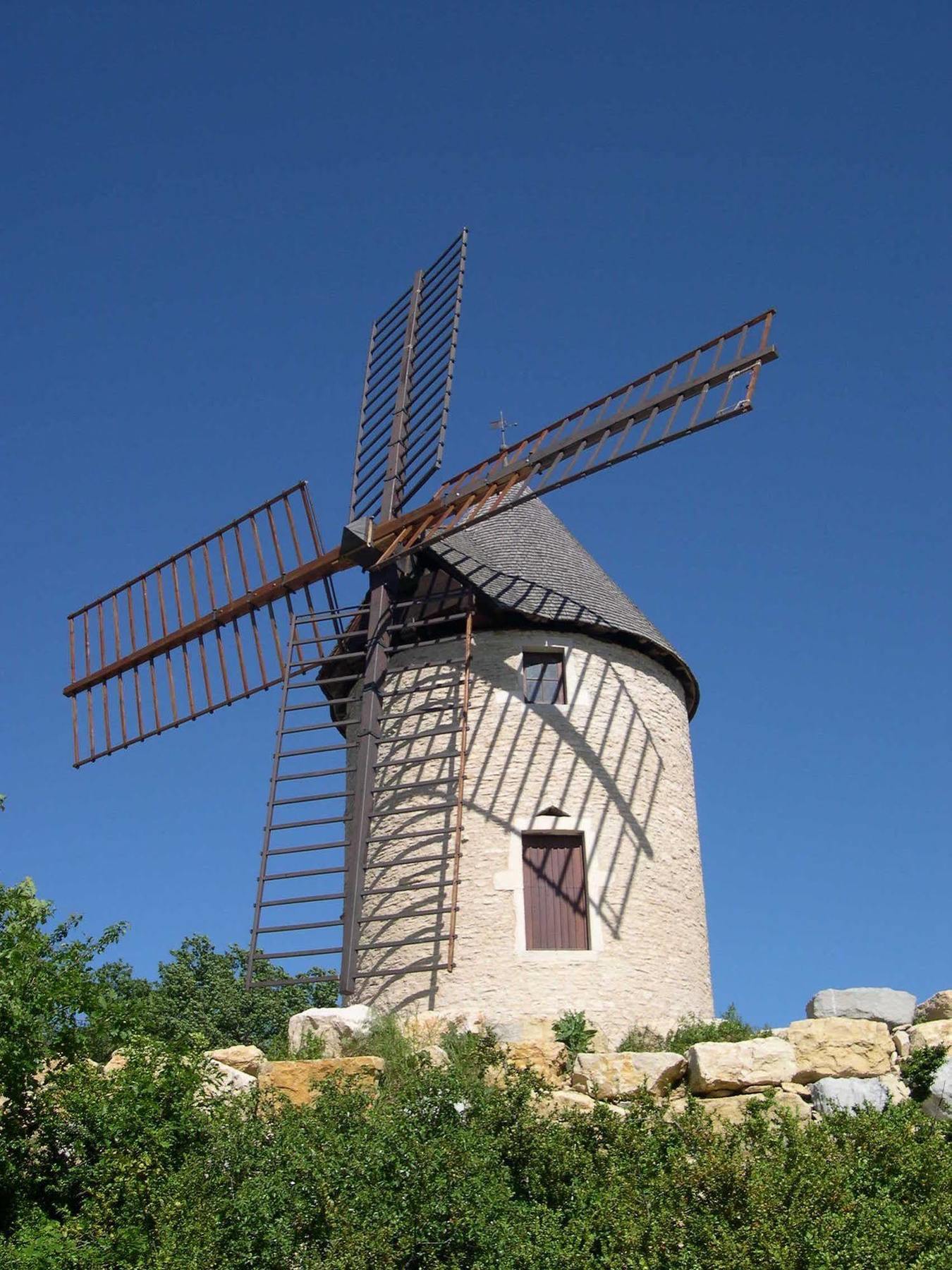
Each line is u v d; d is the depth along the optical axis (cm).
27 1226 1319
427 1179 1288
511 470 2086
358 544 2167
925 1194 1284
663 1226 1217
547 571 2212
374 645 2147
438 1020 1791
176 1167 1382
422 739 2102
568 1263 1200
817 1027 1592
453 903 1912
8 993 1385
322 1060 1617
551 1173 1341
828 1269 1143
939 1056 1547
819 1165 1277
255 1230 1257
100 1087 1441
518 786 2033
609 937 1952
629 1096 1577
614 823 2036
